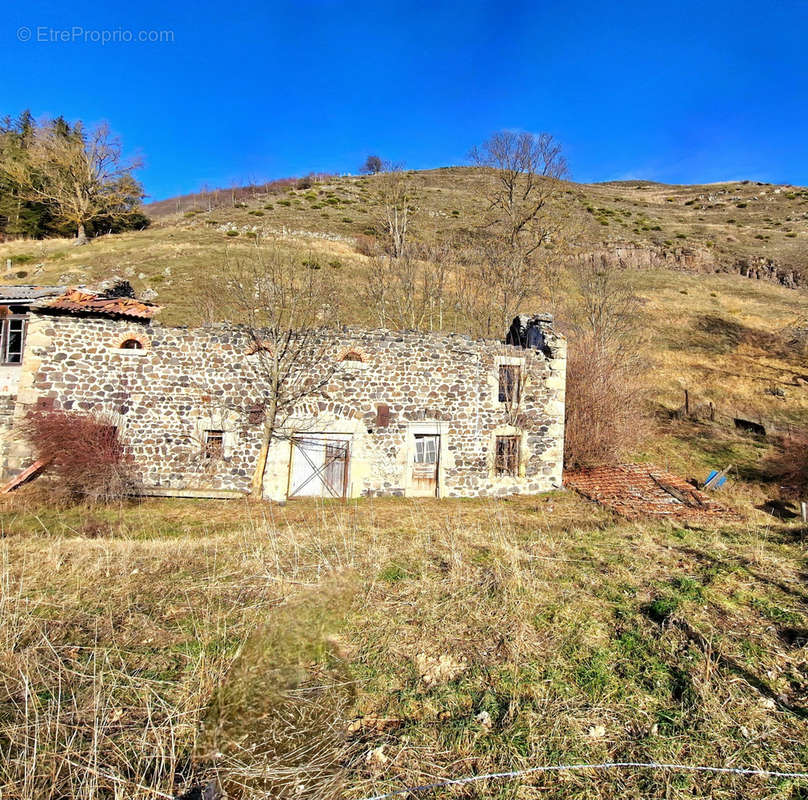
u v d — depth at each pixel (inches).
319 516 444.1
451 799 119.0
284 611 182.7
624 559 284.0
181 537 360.2
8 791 114.6
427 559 281.4
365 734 141.4
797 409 859.4
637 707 153.4
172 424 512.1
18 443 476.1
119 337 507.2
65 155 1679.4
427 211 2086.6
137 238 1596.9
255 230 1689.2
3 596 209.9
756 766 129.8
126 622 200.2
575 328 908.0
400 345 550.6
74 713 141.9
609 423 662.5
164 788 118.8
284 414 527.5
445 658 179.9
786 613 213.0
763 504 527.5
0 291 542.6
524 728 143.3
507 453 576.7
